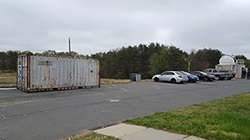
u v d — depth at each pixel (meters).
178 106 9.33
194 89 16.94
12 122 6.27
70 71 15.60
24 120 6.52
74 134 5.23
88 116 7.14
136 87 17.58
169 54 50.66
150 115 7.15
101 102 10.00
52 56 14.55
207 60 65.06
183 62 49.59
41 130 5.50
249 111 7.49
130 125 5.90
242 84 22.97
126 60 63.03
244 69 39.19
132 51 63.53
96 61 17.38
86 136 4.93
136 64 62.47
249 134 4.77
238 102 9.52
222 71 31.23
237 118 6.27
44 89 14.12
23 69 14.06
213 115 6.80
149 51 62.06
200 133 4.94
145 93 13.77
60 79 14.98
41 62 13.97
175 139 4.63
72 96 11.88
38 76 13.82
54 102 9.83
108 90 15.09
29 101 10.05
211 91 15.63
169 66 48.69
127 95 12.62
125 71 63.91
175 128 5.34
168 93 14.01
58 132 5.36
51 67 14.48
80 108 8.49
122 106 9.09
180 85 20.45
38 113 7.51
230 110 7.64
